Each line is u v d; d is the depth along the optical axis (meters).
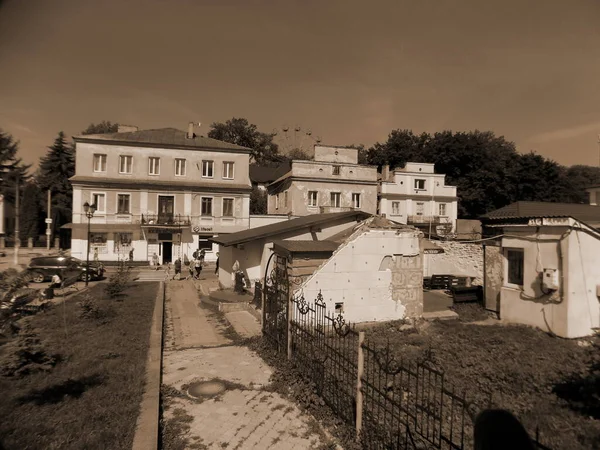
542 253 11.09
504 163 50.75
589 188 32.38
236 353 8.94
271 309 9.06
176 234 33.81
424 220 40.53
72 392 6.06
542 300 10.98
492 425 1.83
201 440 5.18
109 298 15.51
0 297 6.92
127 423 5.11
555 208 24.30
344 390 5.53
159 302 14.80
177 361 8.34
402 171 40.69
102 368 7.11
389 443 4.56
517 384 6.80
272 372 7.64
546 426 5.36
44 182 49.28
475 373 7.26
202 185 34.22
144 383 6.58
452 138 50.97
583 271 10.51
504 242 12.50
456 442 4.79
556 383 6.77
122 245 32.78
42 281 20.70
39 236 47.22
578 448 4.82
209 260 34.59
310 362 6.67
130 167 33.22
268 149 64.62
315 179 36.88
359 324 10.82
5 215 17.73
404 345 9.16
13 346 6.71
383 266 11.12
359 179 38.19
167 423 5.59
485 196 48.78
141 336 9.55
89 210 18.94
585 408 5.84
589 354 8.52
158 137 35.53
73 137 31.94
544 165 48.12
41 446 4.47
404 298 11.37
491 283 13.13
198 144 35.31
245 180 35.97
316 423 5.59
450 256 20.94
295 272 10.97
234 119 62.31
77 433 4.80
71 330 10.01
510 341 9.65
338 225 17.67
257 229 19.36
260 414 5.92
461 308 13.70
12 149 11.01
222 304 13.72
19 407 5.44
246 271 17.69
